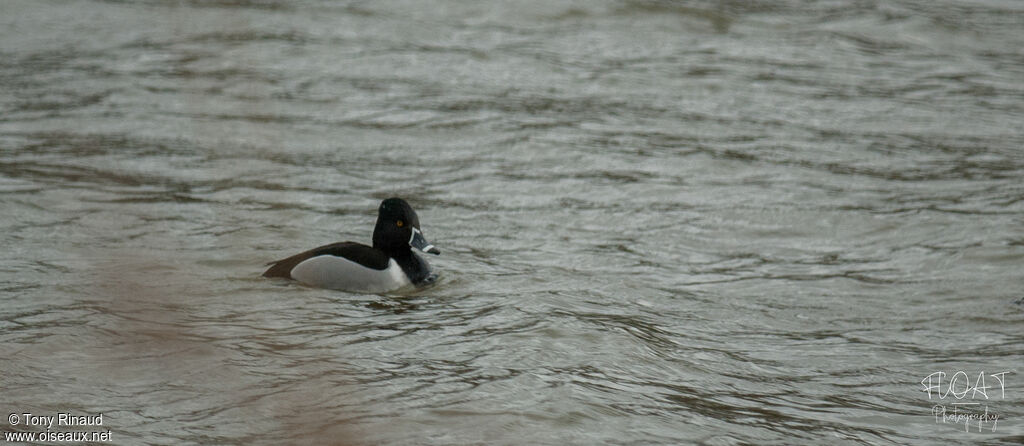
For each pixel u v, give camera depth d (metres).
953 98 23.22
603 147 19.59
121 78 22.94
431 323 11.07
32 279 12.12
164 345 10.08
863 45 27.09
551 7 28.92
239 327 10.73
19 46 25.25
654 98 22.75
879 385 9.99
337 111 21.33
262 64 24.20
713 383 9.80
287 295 11.93
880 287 13.34
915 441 8.68
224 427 8.27
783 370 10.31
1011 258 14.38
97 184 16.66
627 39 27.06
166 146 18.88
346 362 9.77
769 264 14.21
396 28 27.39
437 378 9.42
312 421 8.40
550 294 12.34
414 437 8.19
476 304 11.87
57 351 9.81
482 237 15.00
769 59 25.77
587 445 8.22
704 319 11.88
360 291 12.23
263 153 18.67
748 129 20.84
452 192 17.08
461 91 22.92
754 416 9.03
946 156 19.45
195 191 16.55
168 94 21.98
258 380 9.27
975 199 17.06
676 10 29.11
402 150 19.23
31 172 17.12
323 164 18.31
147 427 8.25
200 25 27.05
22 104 21.08
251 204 16.03
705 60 25.58
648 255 14.42
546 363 9.88
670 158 19.05
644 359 10.21
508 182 17.66
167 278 12.38
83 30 26.69
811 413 9.20
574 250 14.53
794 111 22.06
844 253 14.73
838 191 17.42
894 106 22.55
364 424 8.37
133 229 14.52
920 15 29.27
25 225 14.49
